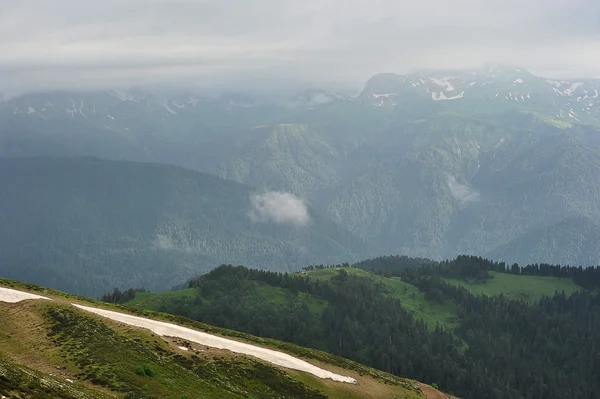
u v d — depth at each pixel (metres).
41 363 92.38
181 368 107.31
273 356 136.50
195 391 100.38
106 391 88.44
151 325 131.00
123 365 98.50
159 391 94.88
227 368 116.19
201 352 119.62
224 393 104.69
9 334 100.31
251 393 110.06
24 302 112.94
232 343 137.00
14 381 73.25
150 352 107.94
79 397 78.69
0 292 118.62
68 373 90.94
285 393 117.00
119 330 112.94
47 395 74.31
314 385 127.25
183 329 137.00
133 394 89.94
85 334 104.56
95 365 94.94
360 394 133.25
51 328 104.38
